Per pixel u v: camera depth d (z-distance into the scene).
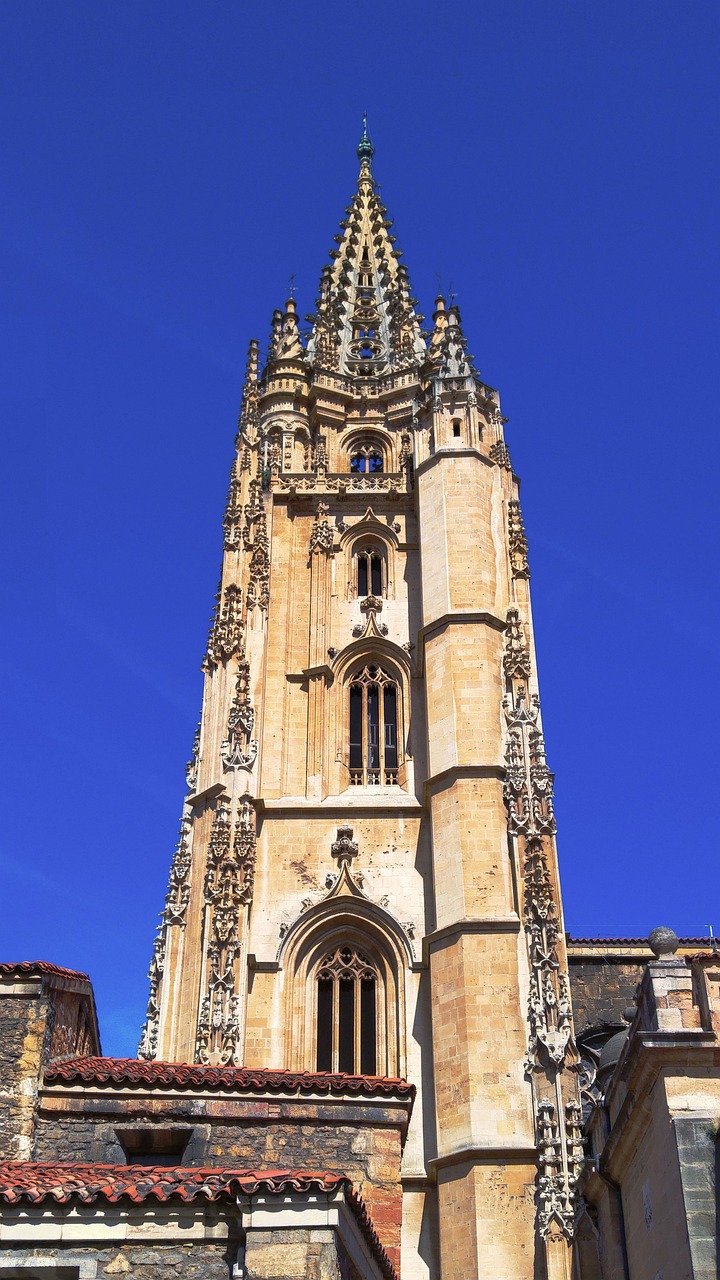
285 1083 31.59
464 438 62.22
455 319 68.31
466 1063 46.12
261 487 63.28
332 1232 22.34
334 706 58.03
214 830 51.56
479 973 47.75
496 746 53.34
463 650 55.56
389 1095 31.73
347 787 56.34
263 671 57.84
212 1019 47.25
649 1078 27.11
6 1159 29.50
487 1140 44.50
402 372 70.69
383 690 59.06
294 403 69.25
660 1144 27.05
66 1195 22.77
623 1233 32.75
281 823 54.00
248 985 50.12
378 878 52.72
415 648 58.94
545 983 47.00
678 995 27.44
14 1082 30.39
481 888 49.72
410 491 63.53
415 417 64.62
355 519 63.00
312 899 52.22
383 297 77.62
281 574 61.53
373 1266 25.92
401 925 51.41
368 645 59.59
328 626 59.69
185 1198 22.75
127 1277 22.27
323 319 72.31
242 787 53.06
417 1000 49.91
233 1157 30.59
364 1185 30.50
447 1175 44.78
